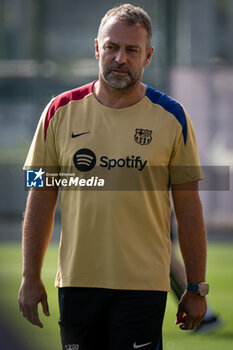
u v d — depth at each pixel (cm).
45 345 1452
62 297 958
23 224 992
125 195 933
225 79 4094
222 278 2677
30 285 971
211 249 3562
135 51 934
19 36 4844
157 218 963
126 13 940
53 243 3681
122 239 931
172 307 2103
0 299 2108
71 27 4884
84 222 939
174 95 4109
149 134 952
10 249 3516
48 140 986
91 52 4881
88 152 947
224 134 4100
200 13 4356
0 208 4656
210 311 1736
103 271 933
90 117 962
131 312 926
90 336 958
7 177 4662
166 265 964
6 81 4794
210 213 4156
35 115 4775
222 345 1609
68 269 948
